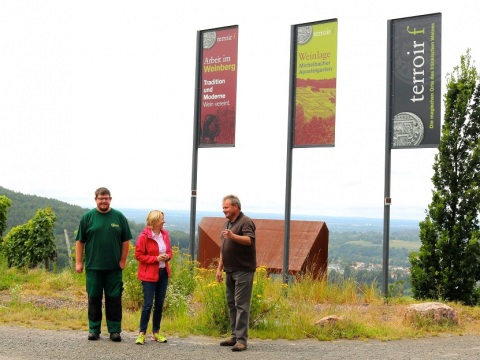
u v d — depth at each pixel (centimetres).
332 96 1666
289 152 1725
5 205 2150
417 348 998
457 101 1631
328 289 1591
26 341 948
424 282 1598
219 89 1825
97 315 984
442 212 1612
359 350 968
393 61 1617
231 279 988
